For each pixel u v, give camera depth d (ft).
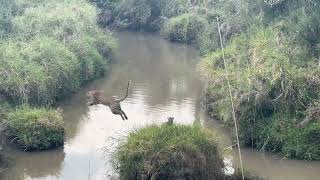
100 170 71.10
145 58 129.29
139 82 109.09
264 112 79.97
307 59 87.35
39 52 95.81
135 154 63.93
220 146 66.80
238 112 79.66
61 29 110.22
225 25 115.03
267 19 105.09
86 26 121.49
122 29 166.09
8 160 73.82
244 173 66.95
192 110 92.53
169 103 96.17
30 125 76.74
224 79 86.99
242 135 78.79
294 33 92.94
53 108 91.97
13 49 93.71
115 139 73.36
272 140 77.36
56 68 95.04
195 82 109.29
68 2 128.36
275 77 80.53
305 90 80.07
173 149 63.21
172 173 63.16
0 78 86.12
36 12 113.80
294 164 74.18
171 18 154.20
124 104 95.09
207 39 125.90
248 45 95.96
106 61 120.16
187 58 129.70
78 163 73.46
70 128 84.89
